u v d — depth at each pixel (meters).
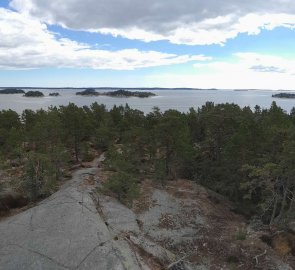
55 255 21.83
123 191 35.59
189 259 28.23
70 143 51.78
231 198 42.62
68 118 51.81
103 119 68.00
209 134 47.72
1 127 55.34
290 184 34.75
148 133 47.44
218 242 31.00
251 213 39.47
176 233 31.91
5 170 41.81
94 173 41.91
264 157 35.88
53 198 31.12
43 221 25.95
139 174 45.94
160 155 49.72
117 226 28.66
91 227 24.95
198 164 47.88
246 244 30.66
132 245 25.50
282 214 33.19
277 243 30.42
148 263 24.31
